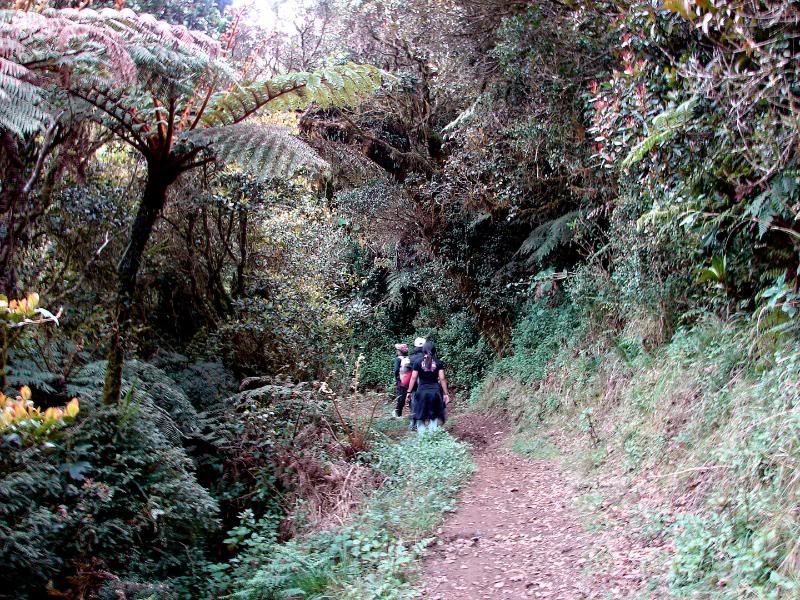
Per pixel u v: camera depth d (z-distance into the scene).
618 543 4.96
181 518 5.25
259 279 10.32
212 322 9.62
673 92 5.80
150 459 5.26
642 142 6.09
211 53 5.66
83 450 4.80
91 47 5.01
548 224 12.63
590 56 8.79
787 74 4.80
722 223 6.32
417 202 17.06
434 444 8.93
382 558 5.22
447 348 17.72
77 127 5.74
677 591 3.76
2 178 5.54
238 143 5.71
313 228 11.84
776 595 3.17
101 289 7.76
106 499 4.55
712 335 6.57
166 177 5.81
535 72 9.64
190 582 5.20
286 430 7.68
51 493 4.41
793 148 4.75
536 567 4.96
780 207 5.05
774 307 5.45
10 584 4.02
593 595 4.20
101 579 4.34
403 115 16.44
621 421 7.68
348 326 13.27
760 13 4.59
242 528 5.86
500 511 6.63
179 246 9.18
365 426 9.05
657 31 6.05
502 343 15.66
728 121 5.14
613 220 9.19
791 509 3.63
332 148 16.81
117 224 7.85
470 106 12.05
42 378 5.23
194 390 7.82
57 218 7.17
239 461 7.06
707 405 5.81
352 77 6.41
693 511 4.79
